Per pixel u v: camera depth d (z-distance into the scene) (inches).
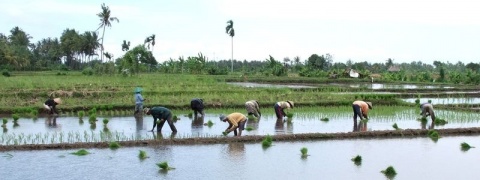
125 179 542.3
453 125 957.2
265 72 3262.8
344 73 2950.3
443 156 669.9
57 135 813.9
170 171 577.9
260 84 2304.4
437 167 607.2
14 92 1363.2
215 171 579.8
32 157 647.1
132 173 567.5
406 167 606.2
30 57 4116.6
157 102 1245.1
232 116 803.4
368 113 1134.4
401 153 689.0
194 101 1071.0
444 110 1209.4
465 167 607.8
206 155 666.8
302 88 1807.3
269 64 3358.8
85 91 1412.4
